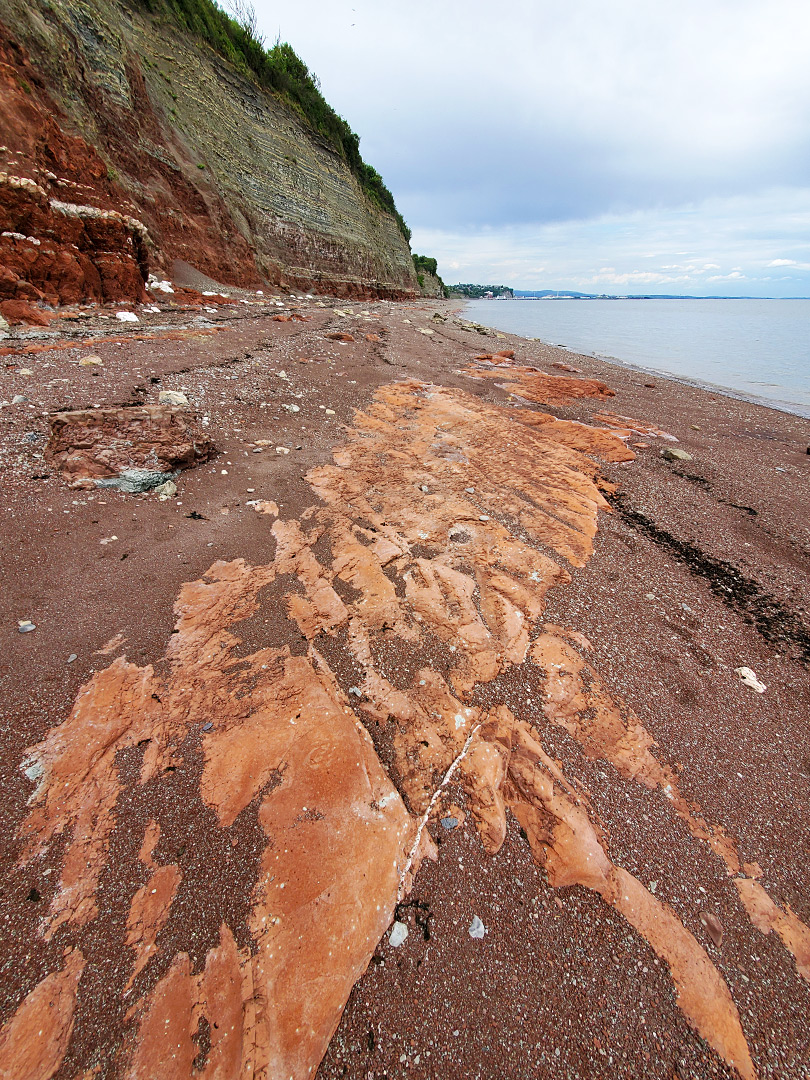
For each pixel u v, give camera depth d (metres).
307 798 2.87
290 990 2.20
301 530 5.39
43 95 12.34
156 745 3.02
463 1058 2.14
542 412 10.48
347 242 35.03
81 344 9.02
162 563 4.48
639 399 13.23
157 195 17.78
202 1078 1.94
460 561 5.32
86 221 11.51
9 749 2.81
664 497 7.55
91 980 2.12
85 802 2.68
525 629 4.46
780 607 5.32
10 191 9.86
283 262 27.08
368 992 2.26
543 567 5.40
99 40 15.61
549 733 3.53
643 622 4.82
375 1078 2.06
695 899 2.79
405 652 4.02
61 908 2.30
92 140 14.20
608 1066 2.19
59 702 3.10
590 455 8.78
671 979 2.47
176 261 18.45
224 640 3.82
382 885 2.59
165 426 6.17
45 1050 1.93
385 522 5.85
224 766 2.96
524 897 2.67
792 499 7.79
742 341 30.97
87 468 5.34
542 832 2.95
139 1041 2.00
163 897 2.41
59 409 6.28
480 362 14.94
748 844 3.09
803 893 2.89
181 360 9.27
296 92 32.28
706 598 5.35
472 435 8.72
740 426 11.66
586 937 2.56
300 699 3.46
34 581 3.97
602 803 3.15
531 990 2.35
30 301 10.19
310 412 8.64
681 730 3.73
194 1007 2.11
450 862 2.76
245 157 25.05
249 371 9.58
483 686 3.82
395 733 3.39
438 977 2.34
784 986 2.51
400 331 18.78
